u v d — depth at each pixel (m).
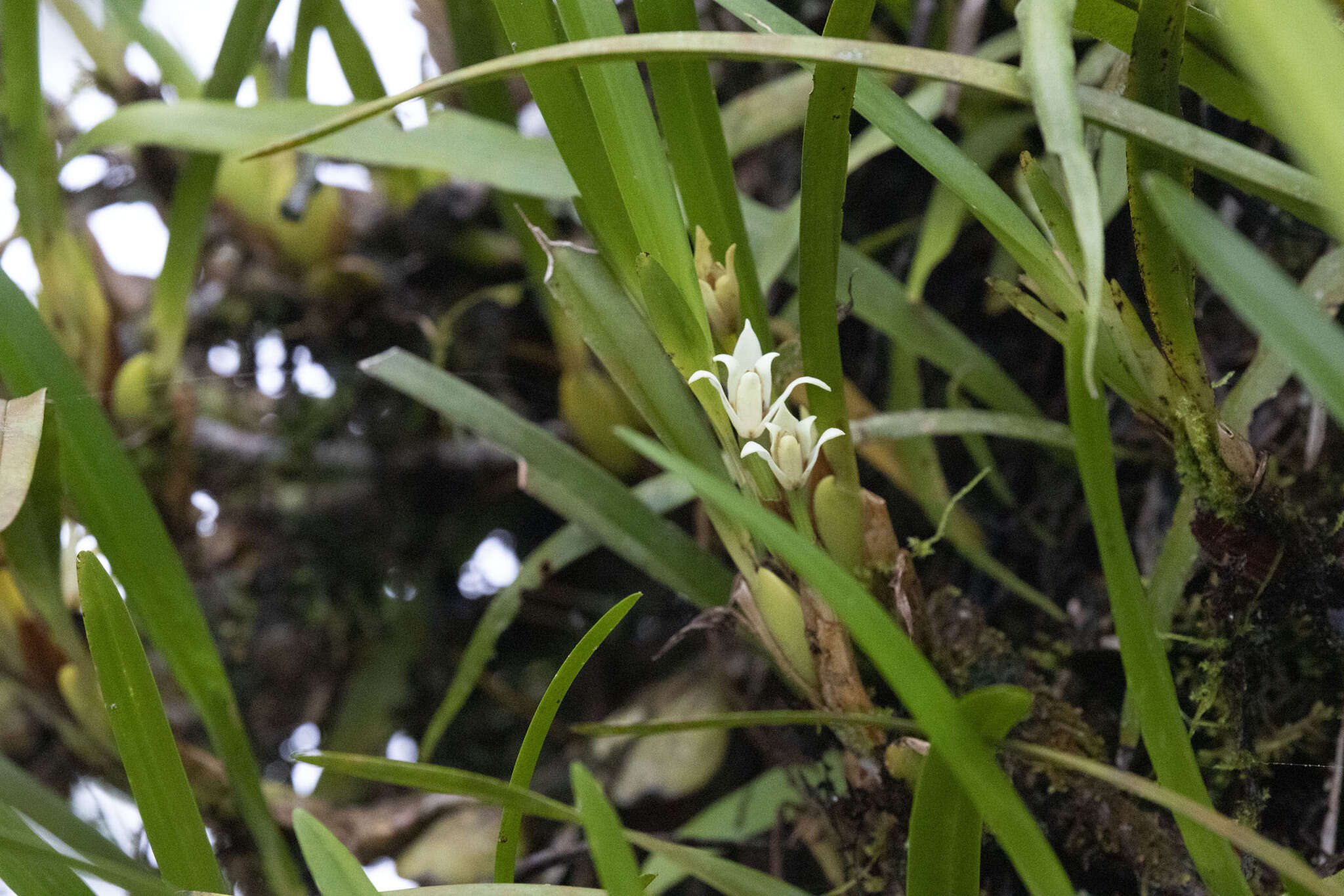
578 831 0.51
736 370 0.36
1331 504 0.42
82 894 0.36
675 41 0.32
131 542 0.41
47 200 0.51
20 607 0.48
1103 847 0.39
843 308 0.36
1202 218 0.29
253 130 0.48
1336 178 0.28
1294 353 0.29
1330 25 0.29
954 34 0.49
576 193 0.47
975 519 0.50
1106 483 0.32
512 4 0.37
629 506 0.45
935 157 0.35
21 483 0.36
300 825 0.34
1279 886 0.38
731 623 0.39
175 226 0.51
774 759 0.47
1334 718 0.40
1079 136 0.30
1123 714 0.40
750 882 0.36
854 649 0.38
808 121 0.34
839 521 0.37
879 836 0.40
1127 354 0.35
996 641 0.41
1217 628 0.37
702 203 0.38
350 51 0.50
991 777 0.31
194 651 0.42
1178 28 0.33
